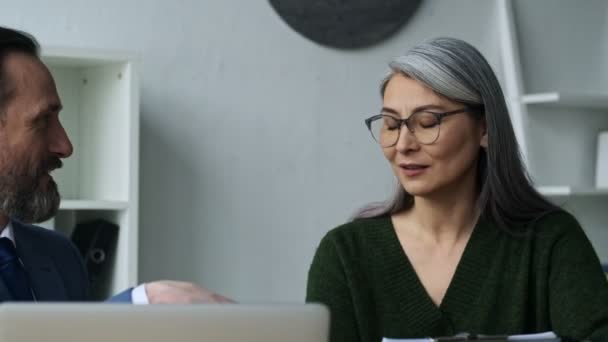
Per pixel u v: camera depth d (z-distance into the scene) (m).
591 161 4.09
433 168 1.97
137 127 2.87
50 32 3.12
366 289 2.03
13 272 1.92
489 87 2.00
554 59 4.03
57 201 1.99
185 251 3.36
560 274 2.00
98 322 1.11
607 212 4.09
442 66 1.95
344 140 3.65
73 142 3.12
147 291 1.33
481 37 3.90
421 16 3.77
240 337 1.17
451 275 2.03
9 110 1.89
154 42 3.30
